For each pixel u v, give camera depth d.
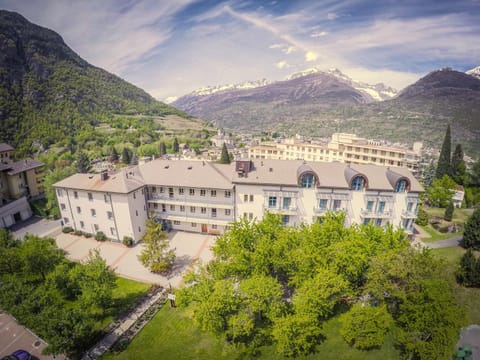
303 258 27.78
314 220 46.72
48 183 64.50
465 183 84.00
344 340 27.81
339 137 136.12
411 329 23.61
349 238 30.11
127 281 39.41
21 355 26.28
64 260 36.31
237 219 49.28
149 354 27.02
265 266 28.84
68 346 24.83
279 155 143.12
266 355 26.39
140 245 49.78
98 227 52.12
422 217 58.81
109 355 26.95
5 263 32.44
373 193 44.38
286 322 23.27
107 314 32.31
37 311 26.88
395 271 25.11
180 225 54.50
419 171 109.88
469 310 32.72
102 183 49.28
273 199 46.91
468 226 48.59
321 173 46.53
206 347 27.66
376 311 24.75
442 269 26.23
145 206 52.25
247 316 24.53
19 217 64.19
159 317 31.92
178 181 49.84
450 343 21.80
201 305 24.88
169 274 41.09
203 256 45.69
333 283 24.88
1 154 80.00
